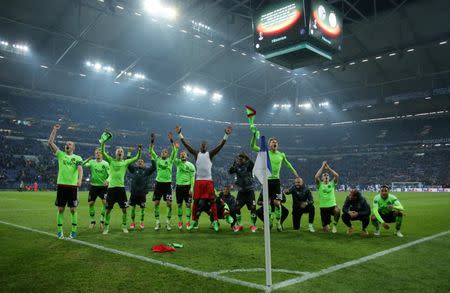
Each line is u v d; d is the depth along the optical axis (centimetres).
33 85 4188
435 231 927
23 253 611
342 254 625
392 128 6525
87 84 4794
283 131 7019
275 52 2303
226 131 860
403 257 604
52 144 782
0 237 770
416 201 2391
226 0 3559
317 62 2434
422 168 5788
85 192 3616
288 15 2212
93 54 4131
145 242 727
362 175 6097
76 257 582
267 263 425
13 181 3912
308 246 701
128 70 4297
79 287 431
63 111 5159
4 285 438
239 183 920
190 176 971
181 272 495
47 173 4238
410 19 3941
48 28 3478
